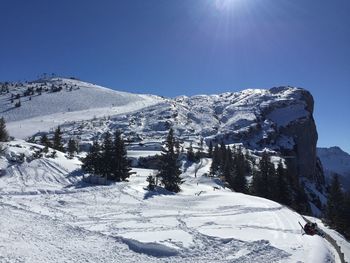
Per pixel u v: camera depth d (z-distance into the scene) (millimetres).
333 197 64750
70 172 52000
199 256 22797
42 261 19406
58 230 26094
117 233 26484
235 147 135500
